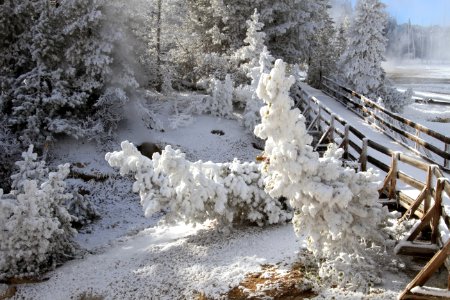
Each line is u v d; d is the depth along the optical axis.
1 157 19.42
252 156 21.09
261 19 27.81
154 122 22.31
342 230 7.38
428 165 8.04
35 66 21.62
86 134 20.44
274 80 6.99
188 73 28.19
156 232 12.02
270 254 8.73
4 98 20.78
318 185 7.00
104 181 19.16
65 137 21.53
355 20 27.44
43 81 20.41
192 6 28.92
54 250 10.62
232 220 10.52
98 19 20.06
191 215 10.17
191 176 9.65
